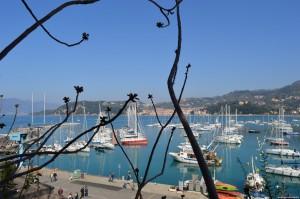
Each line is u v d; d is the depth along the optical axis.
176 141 108.38
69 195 32.97
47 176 46.50
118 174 60.22
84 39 3.07
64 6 2.60
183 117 2.66
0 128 4.98
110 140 88.56
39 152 2.79
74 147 57.38
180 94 3.44
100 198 35.53
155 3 3.22
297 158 72.31
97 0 2.71
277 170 51.94
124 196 36.62
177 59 3.01
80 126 147.25
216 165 62.47
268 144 99.81
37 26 2.50
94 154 82.31
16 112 5.09
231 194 38.41
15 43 2.41
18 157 2.82
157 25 3.22
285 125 137.25
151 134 135.88
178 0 3.22
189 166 65.94
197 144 2.52
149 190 39.38
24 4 2.46
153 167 65.06
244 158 74.06
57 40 2.94
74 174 46.81
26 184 6.16
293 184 48.03
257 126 174.88
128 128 107.50
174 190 39.53
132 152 84.94
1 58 2.35
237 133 133.38
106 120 3.00
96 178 46.38
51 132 3.10
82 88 3.31
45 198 17.20
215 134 122.25
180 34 3.09
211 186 2.32
